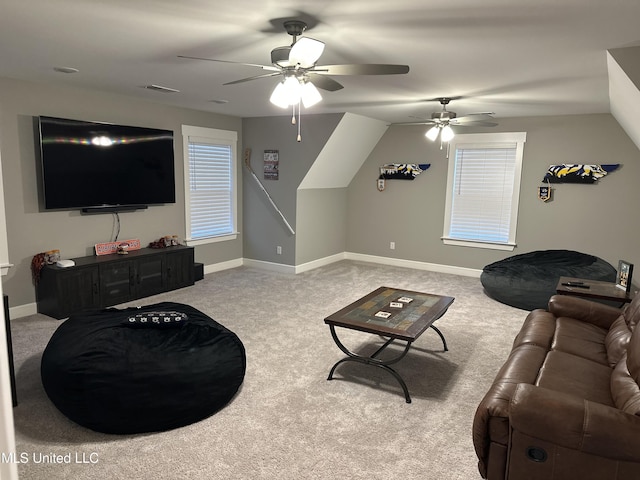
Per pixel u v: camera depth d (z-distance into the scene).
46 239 4.57
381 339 4.05
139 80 4.08
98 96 4.82
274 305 4.99
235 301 5.12
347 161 6.84
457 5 2.18
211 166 6.33
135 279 5.02
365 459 2.40
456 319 4.64
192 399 2.66
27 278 4.45
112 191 5.01
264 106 5.52
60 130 4.46
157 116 5.46
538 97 4.45
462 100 4.73
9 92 4.14
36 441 2.48
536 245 6.03
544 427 1.92
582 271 5.00
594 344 2.95
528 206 6.01
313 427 2.68
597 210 5.59
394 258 7.21
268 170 6.56
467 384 3.24
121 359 2.60
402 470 2.32
